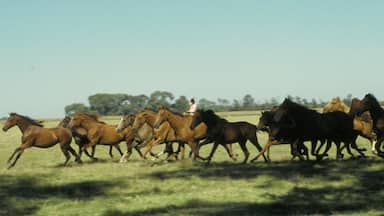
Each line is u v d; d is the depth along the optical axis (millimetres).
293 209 10867
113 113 125938
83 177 15773
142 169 17438
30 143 18703
